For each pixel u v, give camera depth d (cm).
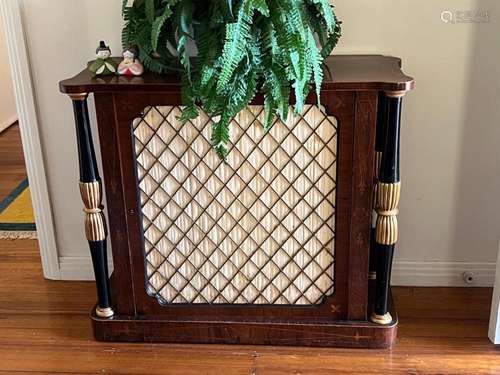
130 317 203
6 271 254
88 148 185
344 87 168
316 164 181
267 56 164
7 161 395
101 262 198
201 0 168
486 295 229
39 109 224
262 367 192
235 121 178
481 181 222
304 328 197
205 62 162
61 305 229
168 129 181
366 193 182
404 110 215
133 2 188
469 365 191
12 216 310
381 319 195
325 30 183
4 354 201
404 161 222
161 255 196
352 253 189
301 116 176
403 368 190
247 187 186
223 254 195
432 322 213
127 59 182
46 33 214
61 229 241
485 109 214
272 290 198
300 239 191
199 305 201
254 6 154
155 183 188
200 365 193
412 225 230
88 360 197
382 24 205
